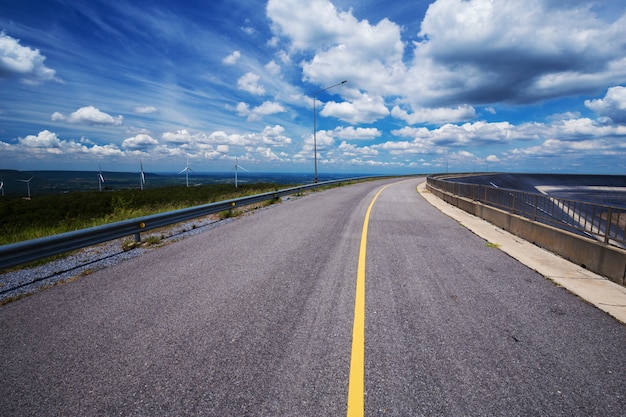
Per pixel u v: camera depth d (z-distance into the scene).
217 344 3.08
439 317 3.67
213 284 4.77
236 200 12.64
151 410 2.23
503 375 2.61
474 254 6.58
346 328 3.39
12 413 2.21
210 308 3.92
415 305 4.00
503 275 5.23
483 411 2.20
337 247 7.11
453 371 2.65
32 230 9.34
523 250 6.91
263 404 2.27
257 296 4.29
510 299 4.22
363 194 23.12
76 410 2.24
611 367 2.73
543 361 2.81
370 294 4.36
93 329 3.42
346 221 10.74
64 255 6.66
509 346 3.05
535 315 3.74
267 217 11.74
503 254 6.60
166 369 2.70
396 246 7.24
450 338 3.20
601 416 2.16
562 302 4.13
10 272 5.55
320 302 4.09
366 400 2.30
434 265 5.78
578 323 3.55
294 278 5.02
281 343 3.09
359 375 2.59
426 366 2.72
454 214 12.72
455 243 7.59
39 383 2.54
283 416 2.15
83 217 14.02
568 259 6.16
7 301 4.25
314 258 6.20
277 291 4.47
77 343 3.14
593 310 3.90
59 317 3.73
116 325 3.50
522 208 8.62
